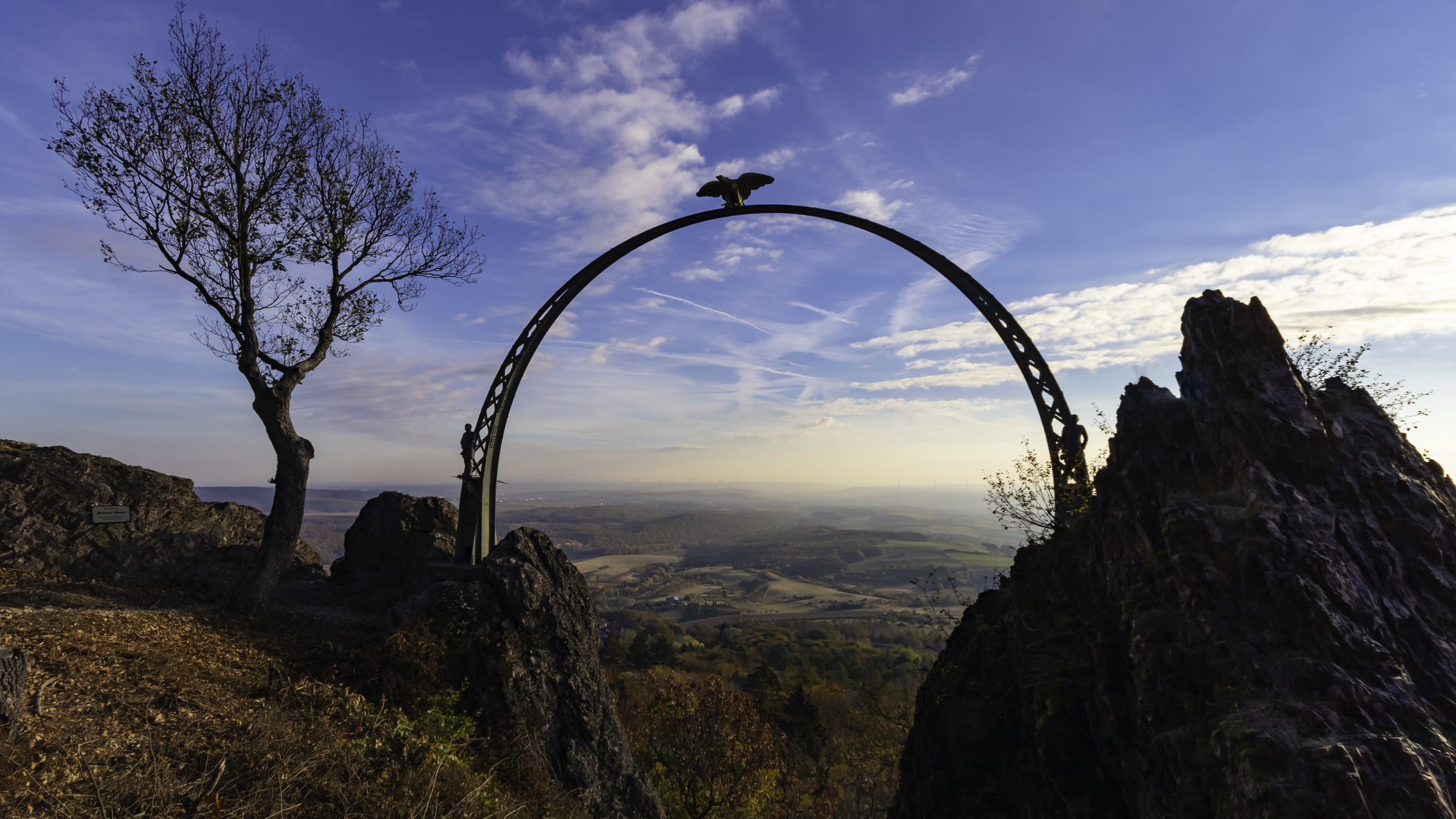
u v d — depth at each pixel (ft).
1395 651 17.70
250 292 40.32
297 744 23.89
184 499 46.44
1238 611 19.45
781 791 73.31
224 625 35.76
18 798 17.21
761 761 66.13
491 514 43.06
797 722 148.66
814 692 193.98
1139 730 20.61
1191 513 21.44
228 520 48.26
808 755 130.11
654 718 68.13
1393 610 18.43
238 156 39.40
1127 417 27.20
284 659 33.63
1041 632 27.22
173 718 24.23
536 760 32.63
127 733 22.24
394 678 32.68
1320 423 21.74
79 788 18.53
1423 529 19.70
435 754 27.17
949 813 26.81
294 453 41.01
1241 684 18.01
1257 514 20.34
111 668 26.66
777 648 344.69
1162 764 19.17
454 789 25.55
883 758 76.69
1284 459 21.48
